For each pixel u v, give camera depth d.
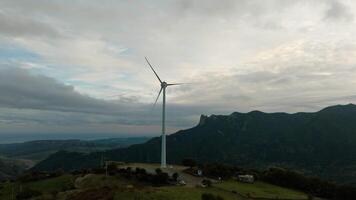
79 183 149.75
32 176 187.75
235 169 177.75
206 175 160.75
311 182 162.12
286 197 131.88
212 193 107.38
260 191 136.75
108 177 149.00
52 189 150.00
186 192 102.88
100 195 100.06
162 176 139.62
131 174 149.00
